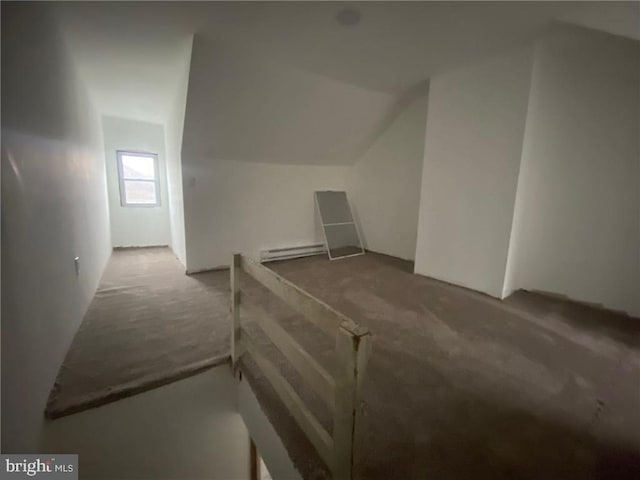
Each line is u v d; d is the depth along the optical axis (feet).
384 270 12.07
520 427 4.31
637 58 7.36
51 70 5.96
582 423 4.41
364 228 15.69
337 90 10.51
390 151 13.87
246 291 9.46
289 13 6.34
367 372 5.51
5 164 3.71
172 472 5.81
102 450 5.05
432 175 10.43
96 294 9.24
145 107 12.84
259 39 7.44
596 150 8.13
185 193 11.02
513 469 3.68
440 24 6.80
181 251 12.64
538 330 7.18
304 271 11.94
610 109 7.83
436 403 4.76
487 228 9.16
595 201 8.29
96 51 7.92
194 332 7.01
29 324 4.17
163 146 15.58
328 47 7.84
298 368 4.05
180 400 5.70
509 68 8.16
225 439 6.42
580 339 6.79
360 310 8.21
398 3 6.02
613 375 5.53
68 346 6.17
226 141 10.95
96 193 10.92
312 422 4.05
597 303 8.49
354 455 3.12
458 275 10.13
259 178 12.71
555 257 9.09
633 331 7.17
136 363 5.81
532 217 9.28
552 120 8.61
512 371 5.61
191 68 7.97
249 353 6.01
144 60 8.52
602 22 6.38
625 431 4.28
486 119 8.80
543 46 7.75
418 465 3.70
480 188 9.18
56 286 5.55
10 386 3.49
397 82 10.37
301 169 13.91
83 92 9.41
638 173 7.64
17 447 3.60
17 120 4.20
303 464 3.93
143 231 15.88
